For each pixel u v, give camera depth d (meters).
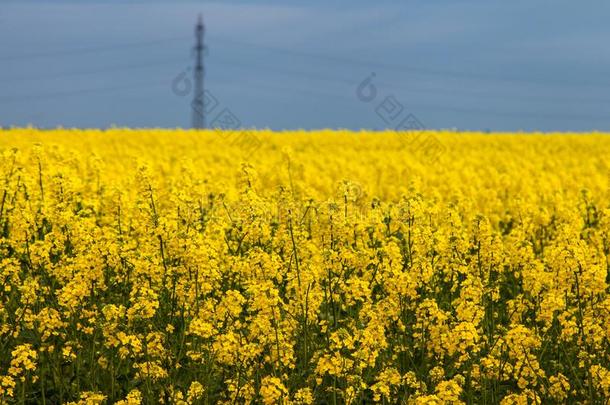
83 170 19.02
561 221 17.47
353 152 37.47
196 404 8.52
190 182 16.11
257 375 8.48
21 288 9.36
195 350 9.54
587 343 9.23
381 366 9.59
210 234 13.33
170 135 45.25
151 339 9.20
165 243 10.20
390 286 9.41
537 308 10.55
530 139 49.12
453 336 8.16
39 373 9.55
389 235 13.23
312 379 8.98
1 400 8.03
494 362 8.40
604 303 8.99
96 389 8.89
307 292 9.35
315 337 10.16
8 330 9.41
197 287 9.49
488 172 28.91
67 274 9.88
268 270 9.74
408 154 37.62
